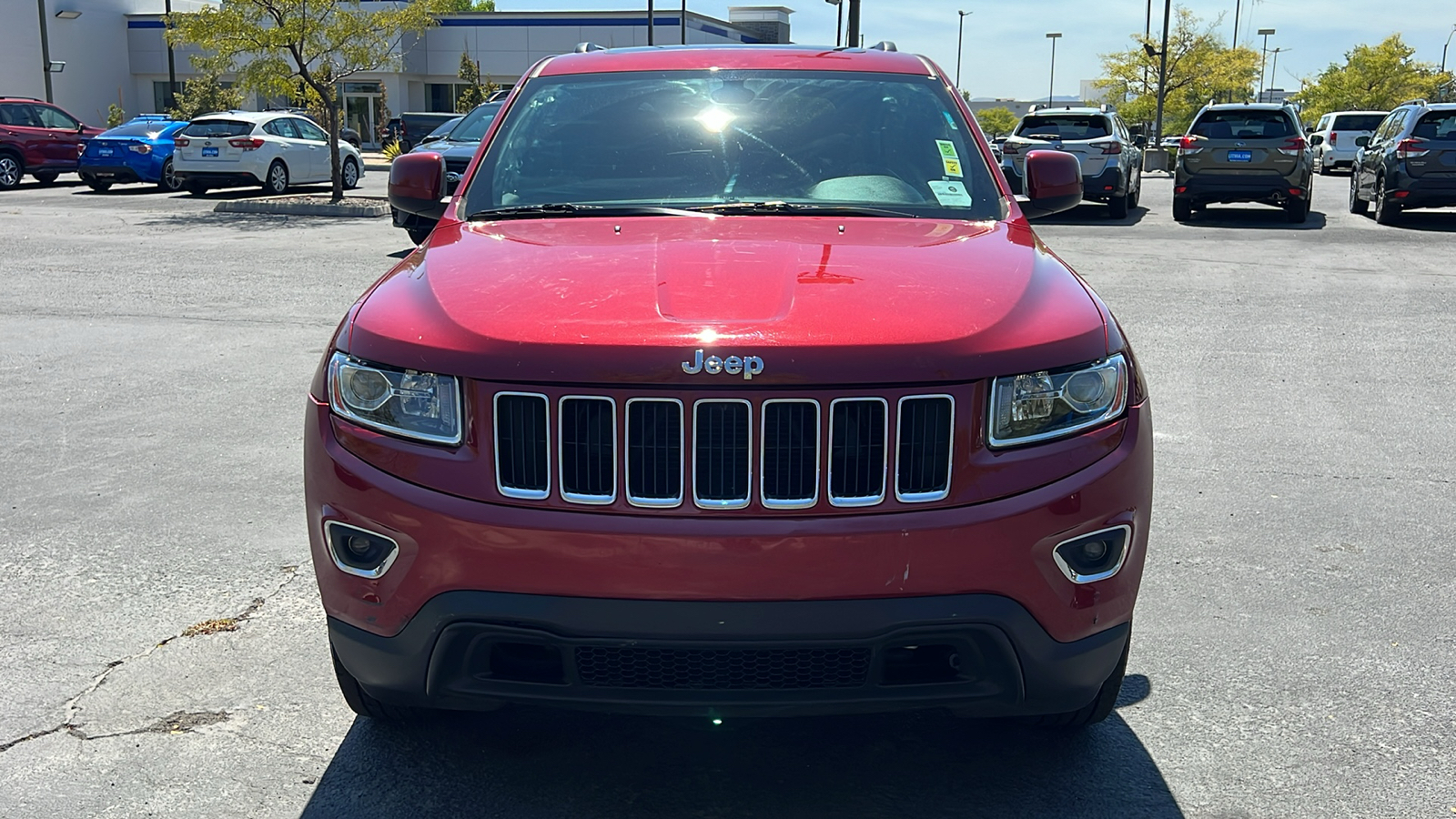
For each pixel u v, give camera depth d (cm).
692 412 246
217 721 334
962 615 249
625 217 355
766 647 247
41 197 2117
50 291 1055
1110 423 267
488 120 1457
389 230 1561
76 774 306
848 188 372
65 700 345
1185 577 443
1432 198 1638
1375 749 323
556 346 251
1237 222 1756
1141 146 2073
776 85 414
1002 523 249
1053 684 263
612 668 255
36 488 536
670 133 394
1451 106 1641
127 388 722
